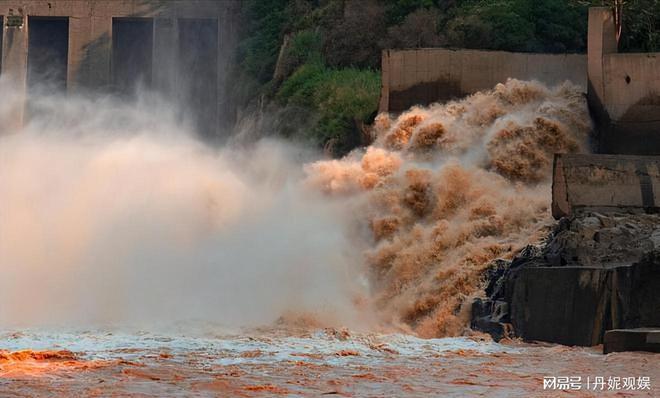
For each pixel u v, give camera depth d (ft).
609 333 137.80
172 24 499.51
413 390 102.42
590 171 183.52
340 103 305.94
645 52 253.44
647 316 142.51
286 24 406.00
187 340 144.36
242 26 451.12
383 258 205.57
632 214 179.93
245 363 120.98
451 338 157.69
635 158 185.37
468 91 259.60
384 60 263.90
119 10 504.43
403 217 217.56
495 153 230.89
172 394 97.60
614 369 120.37
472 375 114.21
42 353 122.72
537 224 201.57
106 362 118.21
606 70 231.71
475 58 260.21
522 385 107.14
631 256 160.45
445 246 203.31
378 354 133.80
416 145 245.24
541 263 169.07
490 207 209.77
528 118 237.25
